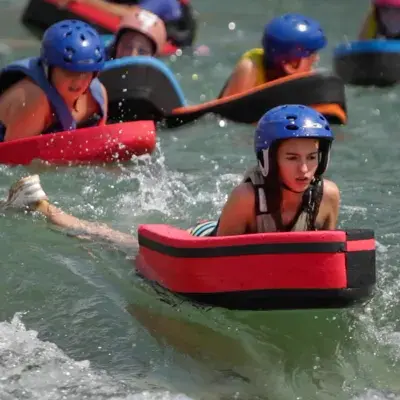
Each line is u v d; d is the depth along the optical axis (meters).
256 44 42.88
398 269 19.55
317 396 15.47
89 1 41.59
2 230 21.59
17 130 26.14
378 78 34.72
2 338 17.08
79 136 25.73
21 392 15.42
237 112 29.98
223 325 17.59
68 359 16.44
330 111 29.64
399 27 37.03
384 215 22.67
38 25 42.91
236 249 16.83
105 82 29.91
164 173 25.64
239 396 15.42
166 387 15.64
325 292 16.58
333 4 51.22
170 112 30.44
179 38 40.97
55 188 24.34
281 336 17.28
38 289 19.02
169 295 18.12
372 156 27.19
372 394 15.45
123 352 16.77
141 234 18.89
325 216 18.58
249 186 18.06
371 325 17.53
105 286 19.16
